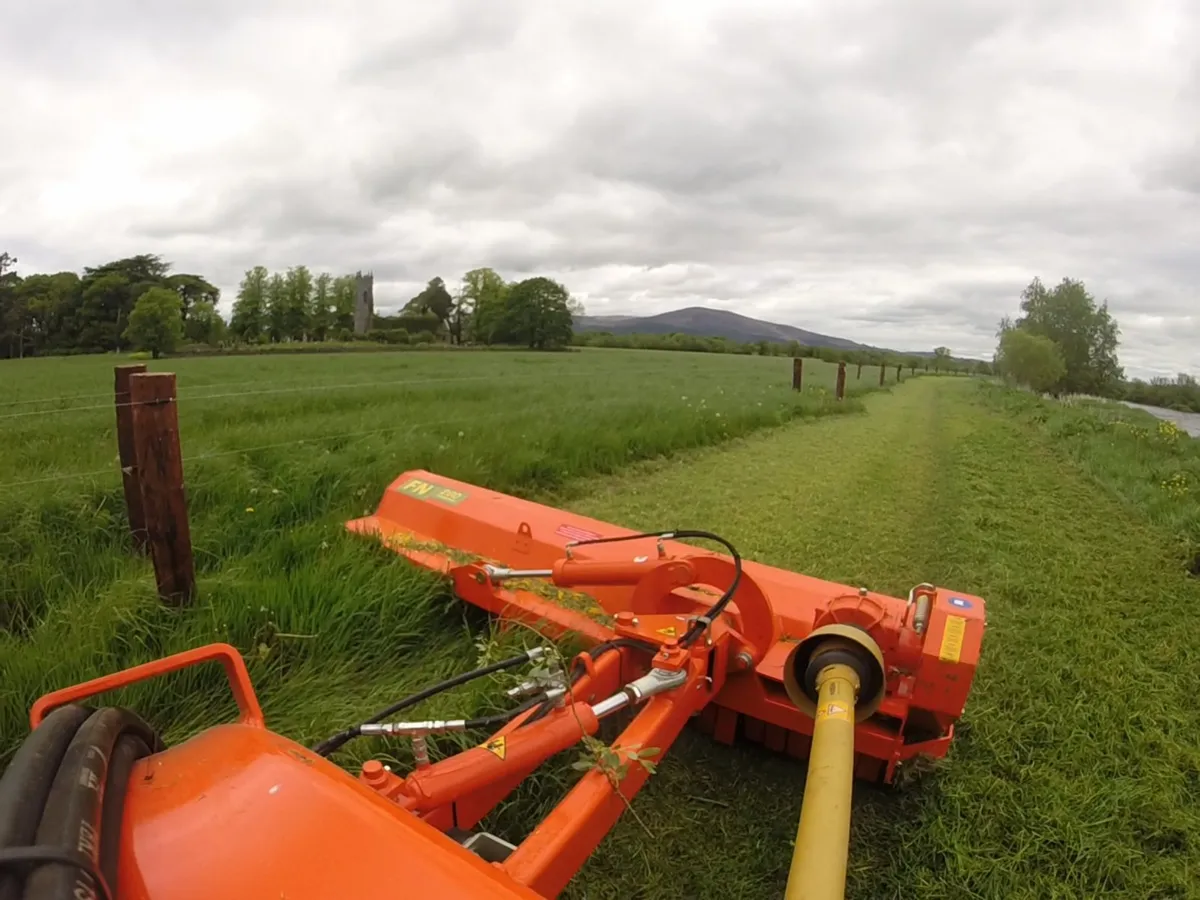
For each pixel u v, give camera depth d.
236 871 1.22
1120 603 5.79
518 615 3.80
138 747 1.58
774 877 2.82
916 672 2.91
